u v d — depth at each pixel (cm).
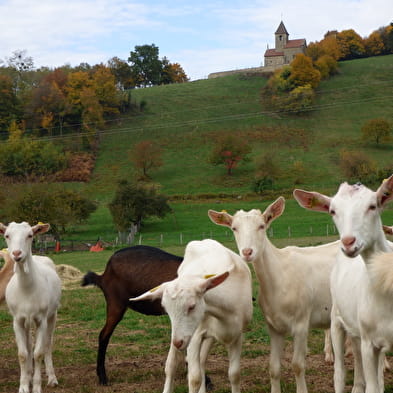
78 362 993
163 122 10200
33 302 838
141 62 14038
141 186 5619
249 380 847
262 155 8294
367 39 13662
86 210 5488
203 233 5044
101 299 1633
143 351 1045
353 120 9806
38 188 4684
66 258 3459
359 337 643
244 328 742
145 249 956
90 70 12400
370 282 556
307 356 954
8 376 924
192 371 671
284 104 10381
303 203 619
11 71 11300
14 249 814
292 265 762
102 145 9362
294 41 14225
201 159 8662
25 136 9306
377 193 540
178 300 592
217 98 11175
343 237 527
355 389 707
